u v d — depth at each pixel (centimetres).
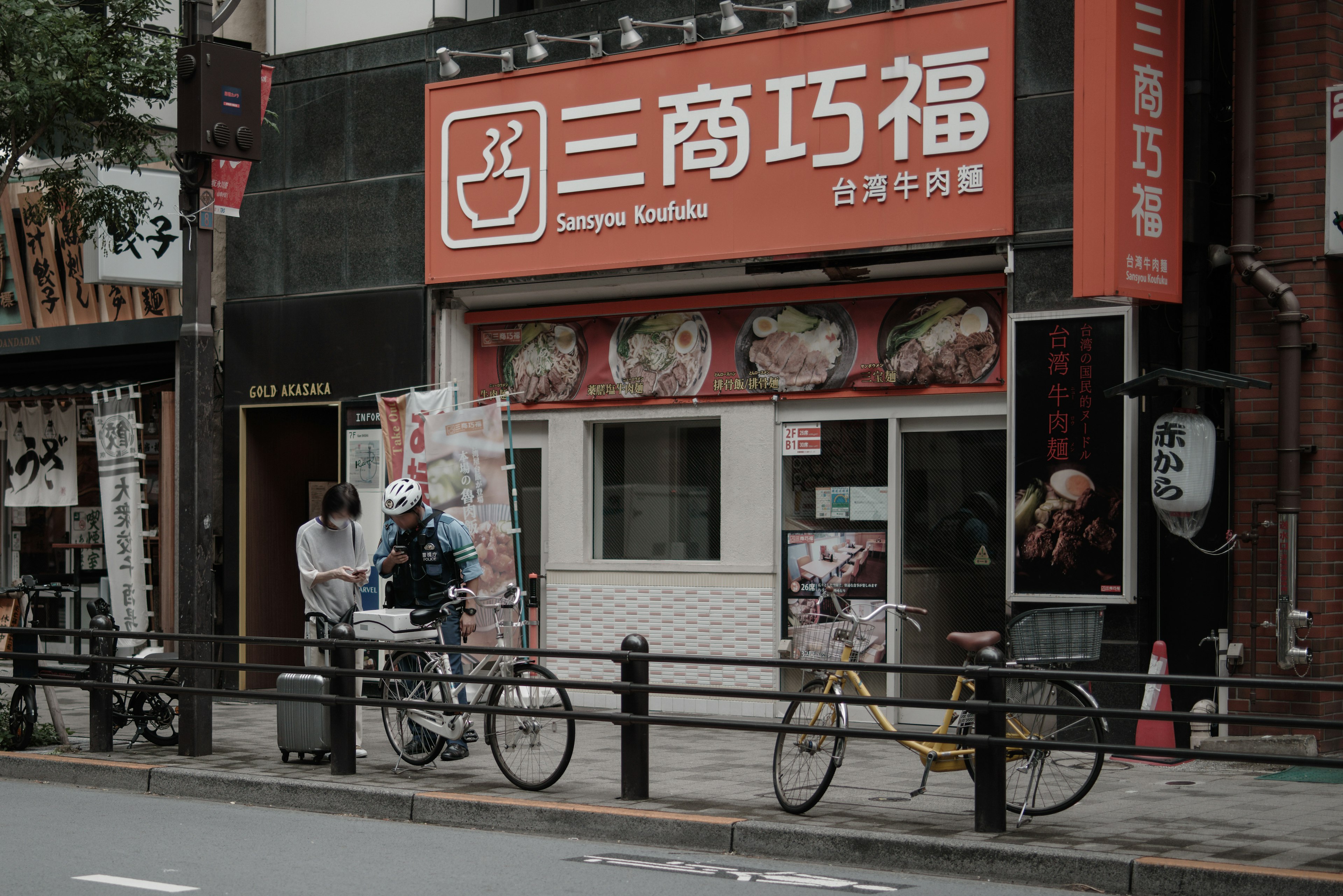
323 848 712
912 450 1087
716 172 1121
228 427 1379
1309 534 945
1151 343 973
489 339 1276
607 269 1170
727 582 1149
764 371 1136
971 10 1020
